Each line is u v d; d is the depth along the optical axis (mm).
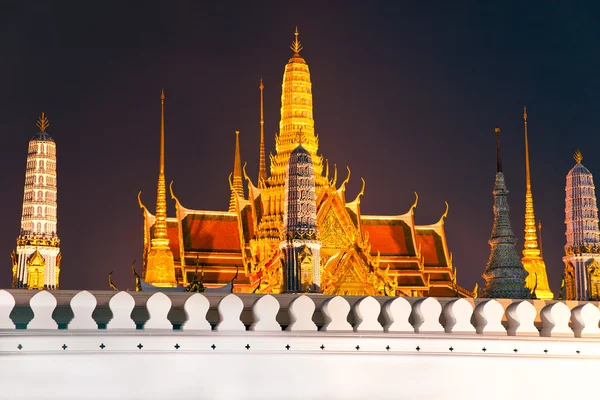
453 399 34000
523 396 34750
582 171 71000
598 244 70312
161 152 101438
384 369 33469
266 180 104062
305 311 33406
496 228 72625
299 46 104875
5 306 30750
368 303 33781
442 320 35219
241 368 32188
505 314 36781
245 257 104188
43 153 70438
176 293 33406
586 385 35375
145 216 105062
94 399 30766
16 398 29891
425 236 112625
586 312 36156
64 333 30609
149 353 31422
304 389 32625
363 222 110125
